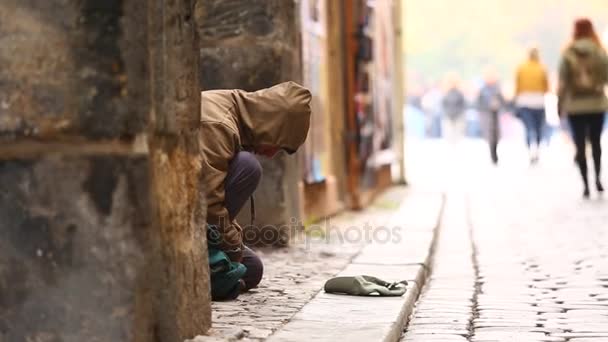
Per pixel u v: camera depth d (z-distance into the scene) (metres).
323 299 14.92
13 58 10.13
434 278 19.38
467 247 24.20
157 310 10.68
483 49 150.88
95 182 10.20
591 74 34.94
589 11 147.38
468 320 14.80
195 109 11.66
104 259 10.22
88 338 10.27
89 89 10.10
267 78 21.38
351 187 30.78
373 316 13.54
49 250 10.26
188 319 11.33
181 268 11.15
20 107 10.15
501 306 15.78
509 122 98.44
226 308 14.16
